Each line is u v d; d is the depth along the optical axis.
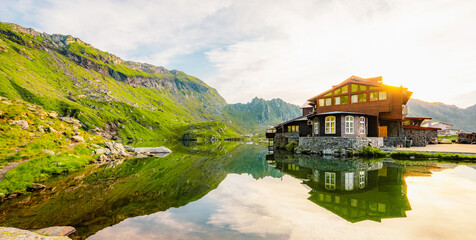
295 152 44.31
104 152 40.84
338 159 33.09
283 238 8.84
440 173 21.23
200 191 17.61
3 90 132.50
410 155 32.09
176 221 11.07
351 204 13.01
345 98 45.47
